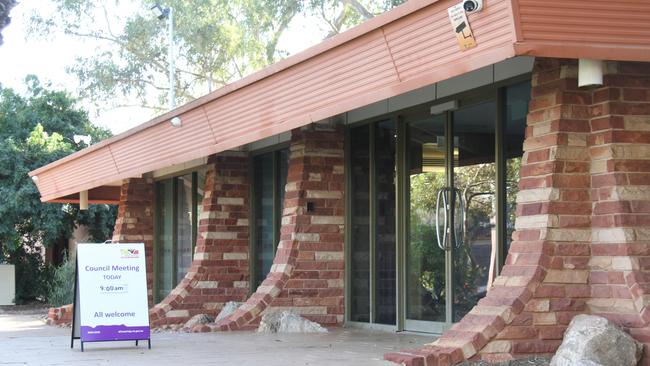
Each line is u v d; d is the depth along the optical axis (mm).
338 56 9523
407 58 8555
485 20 7512
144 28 31812
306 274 13047
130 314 10430
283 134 14672
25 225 25078
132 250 10625
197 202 18203
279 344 10703
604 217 8336
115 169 17047
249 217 15781
